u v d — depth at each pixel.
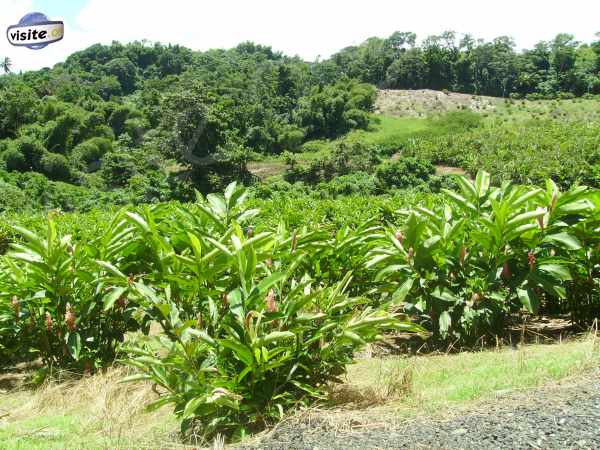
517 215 4.39
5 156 69.25
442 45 131.75
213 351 3.28
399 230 4.91
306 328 3.29
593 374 3.10
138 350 3.41
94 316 4.92
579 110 103.25
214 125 59.91
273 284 3.40
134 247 4.82
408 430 2.71
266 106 107.88
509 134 77.50
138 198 49.53
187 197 52.47
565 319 5.39
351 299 3.64
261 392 3.23
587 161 52.25
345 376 3.77
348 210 16.67
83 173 73.06
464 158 67.31
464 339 4.73
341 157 61.06
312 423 2.98
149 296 3.60
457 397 3.13
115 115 97.00
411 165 53.72
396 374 3.56
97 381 4.27
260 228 4.95
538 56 128.38
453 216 5.18
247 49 177.25
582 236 4.75
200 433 3.15
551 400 2.78
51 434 3.49
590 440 2.28
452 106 114.31
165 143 60.16
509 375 3.40
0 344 5.23
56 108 90.00
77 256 4.82
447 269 4.72
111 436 3.30
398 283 4.74
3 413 4.16
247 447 2.82
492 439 2.44
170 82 118.19
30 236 4.66
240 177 59.53
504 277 4.62
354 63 139.38
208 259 3.63
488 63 126.31
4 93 89.56
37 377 4.64
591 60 125.44
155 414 3.73
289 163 63.50
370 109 111.19
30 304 4.96
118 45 145.38
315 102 102.94
